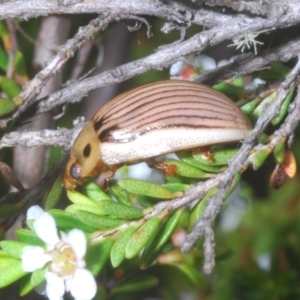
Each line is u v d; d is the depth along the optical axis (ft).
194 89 0.47
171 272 0.56
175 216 0.45
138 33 0.55
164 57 0.46
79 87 0.47
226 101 0.46
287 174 0.46
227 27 0.46
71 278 0.44
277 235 0.55
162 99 0.47
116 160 0.47
